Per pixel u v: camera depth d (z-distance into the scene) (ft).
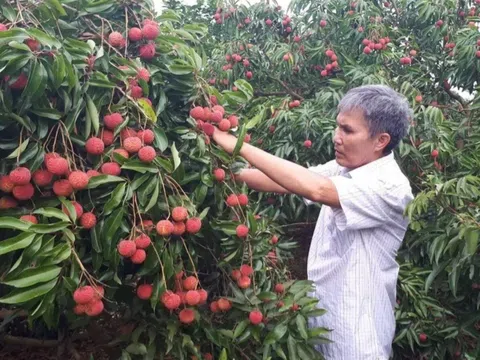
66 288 4.29
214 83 14.85
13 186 4.26
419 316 9.59
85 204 4.63
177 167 4.93
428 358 9.70
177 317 5.26
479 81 13.46
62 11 4.40
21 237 3.98
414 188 11.48
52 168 4.21
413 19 15.15
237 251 5.50
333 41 14.01
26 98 4.13
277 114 12.16
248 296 5.72
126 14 5.04
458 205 7.30
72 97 4.51
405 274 9.78
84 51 4.50
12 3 4.45
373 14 13.46
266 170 5.45
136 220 4.79
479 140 10.73
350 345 5.85
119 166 4.63
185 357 5.32
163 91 5.18
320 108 12.42
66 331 7.73
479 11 14.75
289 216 12.64
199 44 6.53
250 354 6.12
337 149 6.02
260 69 14.83
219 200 5.41
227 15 15.51
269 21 15.28
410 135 10.70
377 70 12.50
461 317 9.23
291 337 5.71
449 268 7.31
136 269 5.30
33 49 4.13
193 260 5.52
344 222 5.72
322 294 6.27
